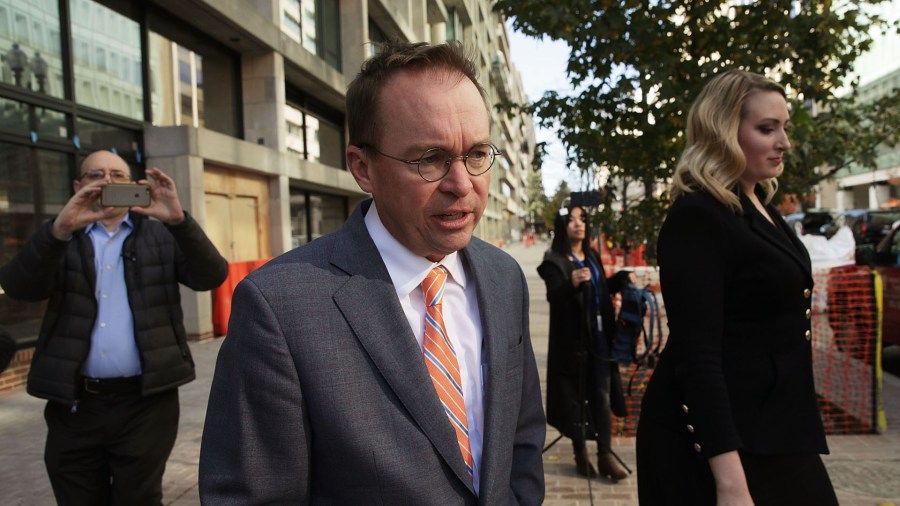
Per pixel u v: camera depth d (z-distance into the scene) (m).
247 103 11.06
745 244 1.58
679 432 1.65
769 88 1.69
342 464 1.04
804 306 1.62
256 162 10.12
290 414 1.03
